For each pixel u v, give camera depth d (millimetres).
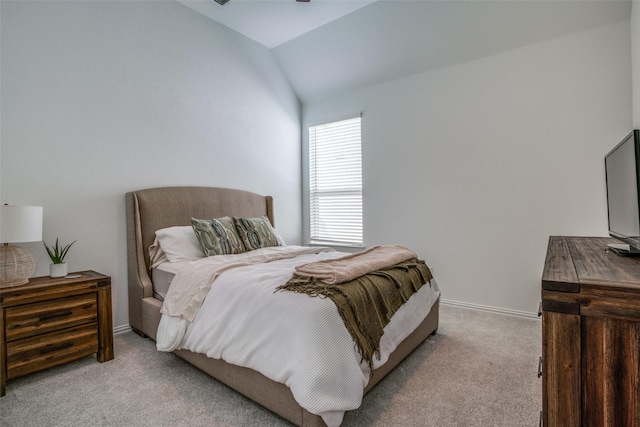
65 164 2514
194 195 3264
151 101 3041
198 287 2078
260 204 3986
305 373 1375
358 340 1563
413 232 3705
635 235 1293
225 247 2881
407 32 3355
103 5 2725
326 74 4156
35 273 2357
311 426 1404
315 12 3432
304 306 1521
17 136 2289
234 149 3781
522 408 1696
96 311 2225
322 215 4516
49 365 2016
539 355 2303
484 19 2998
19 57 2297
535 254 3035
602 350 864
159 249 2852
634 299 834
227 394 1833
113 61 2783
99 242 2697
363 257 2357
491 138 3215
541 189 2990
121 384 1941
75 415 1650
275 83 4309
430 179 3578
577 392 883
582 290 875
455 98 3398
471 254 3352
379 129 3928
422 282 2414
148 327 2574
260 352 1571
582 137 2807
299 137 4680
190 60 3352
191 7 3336
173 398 1795
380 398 1791
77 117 2576
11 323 1886
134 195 2791
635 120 2488
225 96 3688
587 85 2773
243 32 3812
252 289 1780
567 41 2836
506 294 3178
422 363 2191
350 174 4230
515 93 3082
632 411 843
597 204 2762
